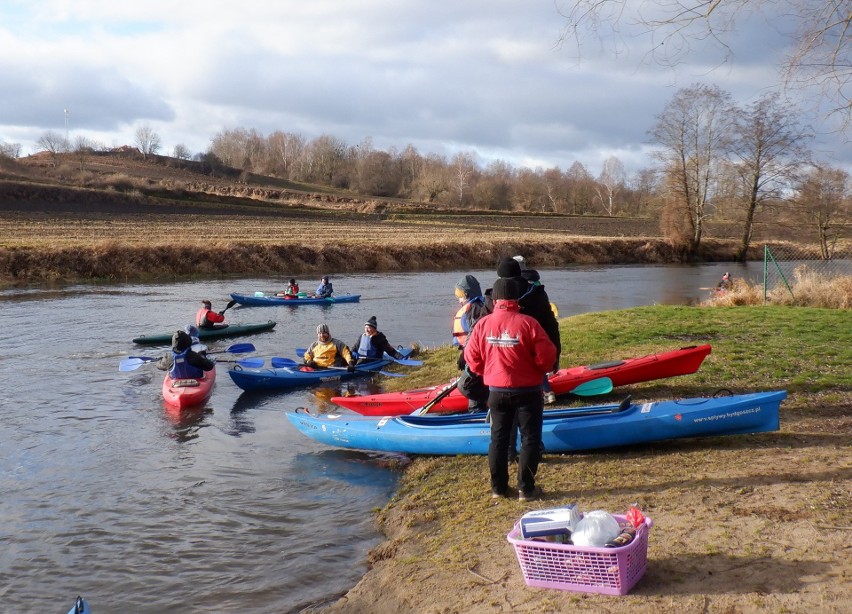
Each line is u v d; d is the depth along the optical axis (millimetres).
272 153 148625
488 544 5293
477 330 5957
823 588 3961
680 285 33625
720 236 55688
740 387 9047
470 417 7949
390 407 9492
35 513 6945
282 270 37500
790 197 40125
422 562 5266
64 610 5270
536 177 130875
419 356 14031
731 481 5895
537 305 6824
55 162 108500
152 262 33719
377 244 42875
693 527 5027
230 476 7852
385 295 27156
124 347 15828
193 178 112188
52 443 9117
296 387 12047
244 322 19750
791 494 5430
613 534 4262
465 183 128875
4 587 5602
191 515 6824
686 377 9656
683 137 51344
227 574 5672
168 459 8469
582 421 7176
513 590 4492
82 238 38938
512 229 66000
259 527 6516
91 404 11062
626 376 9250
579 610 4082
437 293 27969
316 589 5344
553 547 4266
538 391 5898
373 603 4828
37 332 17734
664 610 3959
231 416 10367
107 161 117625
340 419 8539
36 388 12039
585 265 47531
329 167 140250
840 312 15258
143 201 68125
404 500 6695
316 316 21062
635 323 14078
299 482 7609
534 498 6070
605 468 6660
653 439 7062
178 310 22141
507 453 6066
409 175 139125
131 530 6535
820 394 8508
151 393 11789
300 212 73000
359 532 6297
